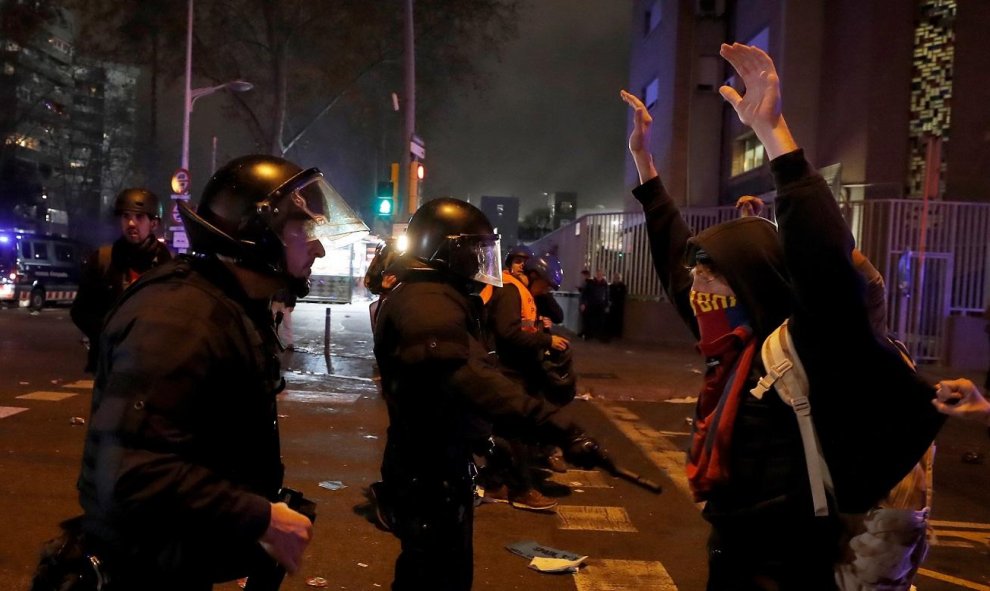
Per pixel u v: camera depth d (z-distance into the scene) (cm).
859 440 216
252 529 176
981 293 1636
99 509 173
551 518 563
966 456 800
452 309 265
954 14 1816
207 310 182
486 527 538
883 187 1877
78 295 516
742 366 236
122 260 518
